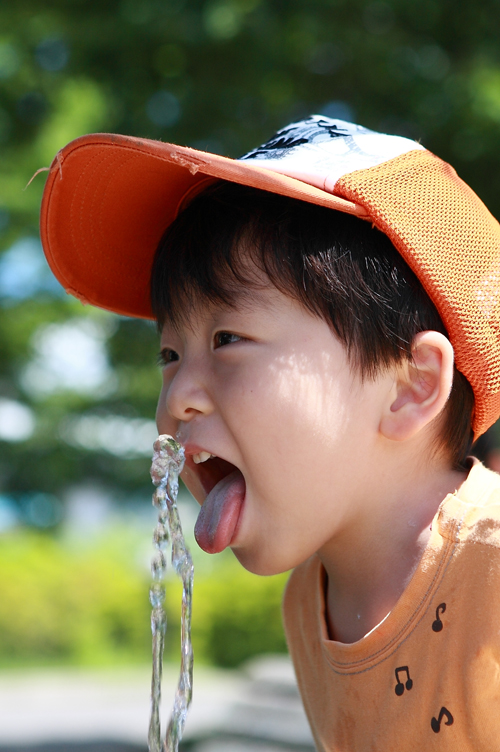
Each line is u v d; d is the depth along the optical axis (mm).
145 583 13344
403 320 1448
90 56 5562
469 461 1607
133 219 1753
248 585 11133
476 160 4457
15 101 6566
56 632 12289
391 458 1481
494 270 1506
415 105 4684
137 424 14141
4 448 14742
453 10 4699
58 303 10156
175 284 1512
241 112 5293
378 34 4871
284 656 10789
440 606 1394
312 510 1427
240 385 1403
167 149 1383
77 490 18688
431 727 1392
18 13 5805
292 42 4945
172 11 5266
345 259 1438
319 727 1664
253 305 1431
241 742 5793
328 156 1530
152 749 1334
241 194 1528
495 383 1502
